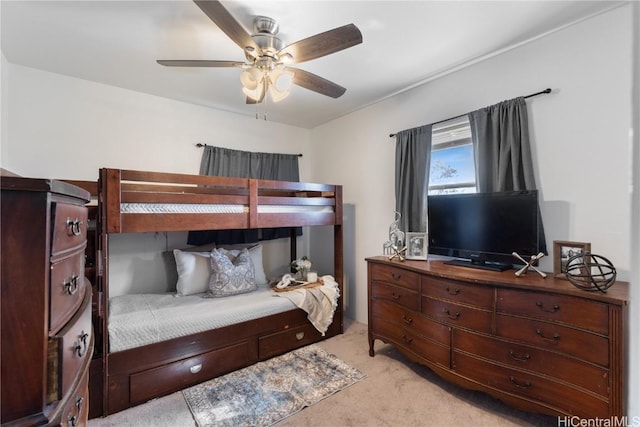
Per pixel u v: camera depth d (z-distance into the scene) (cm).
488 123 226
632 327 58
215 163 337
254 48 170
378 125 322
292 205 277
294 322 274
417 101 284
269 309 258
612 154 176
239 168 355
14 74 239
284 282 302
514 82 217
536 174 205
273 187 264
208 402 200
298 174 405
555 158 197
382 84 278
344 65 241
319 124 401
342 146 368
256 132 374
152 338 204
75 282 84
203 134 334
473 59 232
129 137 289
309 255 421
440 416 182
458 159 259
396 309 238
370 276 262
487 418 179
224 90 290
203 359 223
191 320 221
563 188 194
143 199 204
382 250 320
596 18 180
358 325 337
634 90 57
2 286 60
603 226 179
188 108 324
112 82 273
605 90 178
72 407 77
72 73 255
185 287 278
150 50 218
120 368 193
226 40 204
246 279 289
